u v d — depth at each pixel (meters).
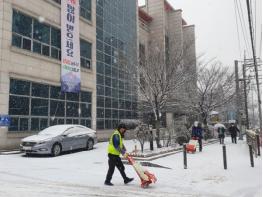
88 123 26.30
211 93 30.58
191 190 8.37
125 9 35.38
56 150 16.23
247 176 10.35
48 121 21.45
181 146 20.47
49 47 22.19
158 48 26.69
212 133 33.06
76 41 24.62
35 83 20.55
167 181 9.55
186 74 25.91
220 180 9.70
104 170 11.68
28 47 20.22
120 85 32.38
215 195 7.85
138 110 33.19
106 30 30.86
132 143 25.09
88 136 19.22
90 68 27.22
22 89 19.41
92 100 27.02
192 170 11.61
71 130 17.92
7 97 18.11
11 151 17.55
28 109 19.73
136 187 8.73
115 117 31.09
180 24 47.56
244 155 16.56
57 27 23.08
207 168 12.06
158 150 17.03
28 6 20.31
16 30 19.31
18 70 19.08
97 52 28.95
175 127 23.41
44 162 13.83
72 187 8.67
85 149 19.30
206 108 30.73
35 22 21.03
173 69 22.80
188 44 29.44
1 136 17.55
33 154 16.58
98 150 19.17
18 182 9.23
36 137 16.22
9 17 18.70
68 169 11.88
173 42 29.28
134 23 37.31
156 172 11.20
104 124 29.16
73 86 23.97
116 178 10.06
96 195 7.76
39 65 20.86
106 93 29.89
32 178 9.94
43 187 8.60
